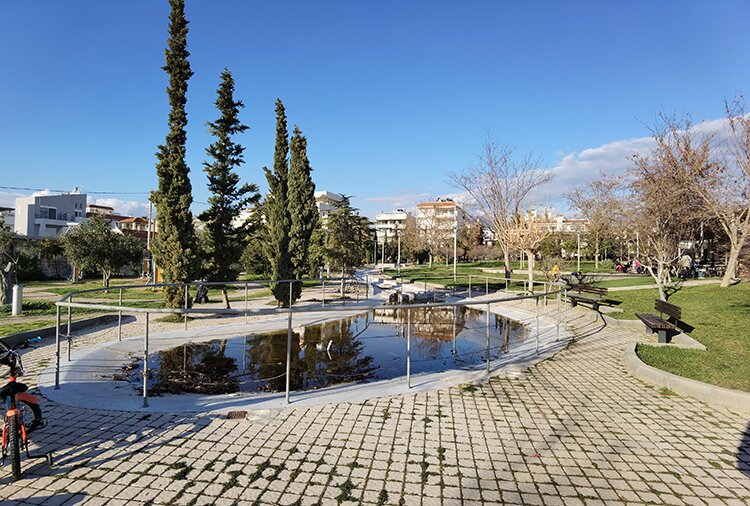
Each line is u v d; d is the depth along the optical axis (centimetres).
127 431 467
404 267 5500
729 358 755
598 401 583
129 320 1284
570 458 420
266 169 1622
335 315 1437
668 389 636
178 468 388
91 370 737
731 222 1634
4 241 2958
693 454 432
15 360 420
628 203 2052
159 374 750
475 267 4881
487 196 2312
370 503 338
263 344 1012
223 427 482
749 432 485
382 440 454
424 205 8294
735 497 355
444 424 499
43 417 502
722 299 1405
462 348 998
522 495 354
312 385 701
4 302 1497
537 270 3647
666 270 1894
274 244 1644
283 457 412
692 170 1551
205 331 1112
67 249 2408
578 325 1202
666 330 899
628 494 357
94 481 364
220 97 1523
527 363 787
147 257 2792
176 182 1316
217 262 1563
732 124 1464
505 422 507
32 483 360
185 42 1303
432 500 344
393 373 775
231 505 332
